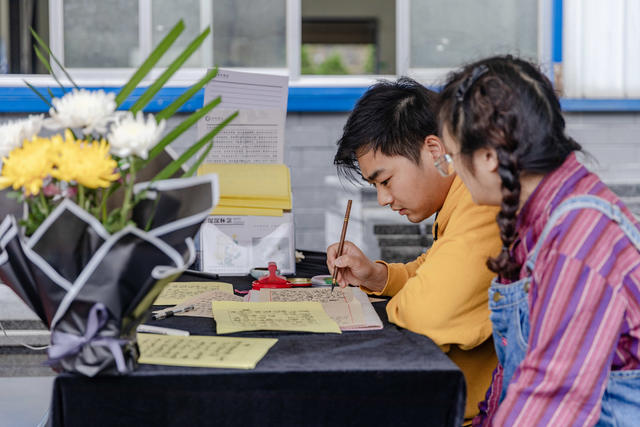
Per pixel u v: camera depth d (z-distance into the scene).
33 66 4.39
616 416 0.99
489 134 0.97
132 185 0.94
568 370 0.93
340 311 1.33
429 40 4.46
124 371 0.93
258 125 1.89
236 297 1.47
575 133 4.33
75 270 0.91
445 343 1.20
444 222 1.40
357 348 1.08
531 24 4.43
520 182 1.00
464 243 1.23
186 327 1.23
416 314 1.21
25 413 2.29
